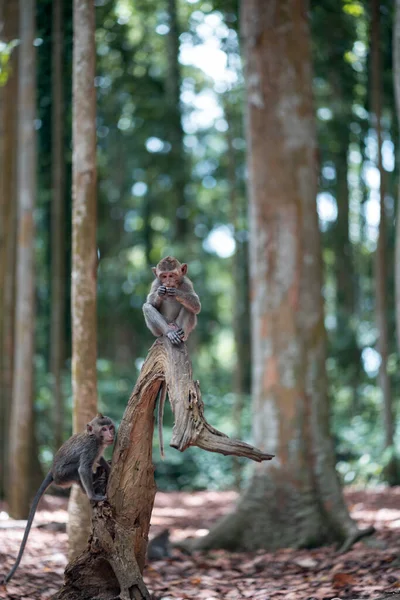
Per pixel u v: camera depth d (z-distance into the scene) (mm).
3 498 12844
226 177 22172
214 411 19797
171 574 8180
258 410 10234
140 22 19125
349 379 18703
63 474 5926
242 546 9523
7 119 13398
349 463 15641
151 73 20875
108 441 5859
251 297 10625
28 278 11328
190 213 22031
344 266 19391
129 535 5676
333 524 9539
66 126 15703
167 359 5457
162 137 20359
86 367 7559
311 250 10406
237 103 18719
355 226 22172
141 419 5707
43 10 13570
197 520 11844
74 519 7414
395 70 8789
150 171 20953
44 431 16078
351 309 19250
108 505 5695
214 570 8406
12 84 13414
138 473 5715
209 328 23406
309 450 9938
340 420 17781
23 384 11258
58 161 13969
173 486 17953
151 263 22391
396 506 11734
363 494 13414
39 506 11656
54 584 7168
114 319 21797
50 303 17641
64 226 16984
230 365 27406
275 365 10164
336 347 18875
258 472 9945
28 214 11328
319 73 16391
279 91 10578
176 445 5043
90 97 7844
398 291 8625
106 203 21359
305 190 10469
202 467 18156
